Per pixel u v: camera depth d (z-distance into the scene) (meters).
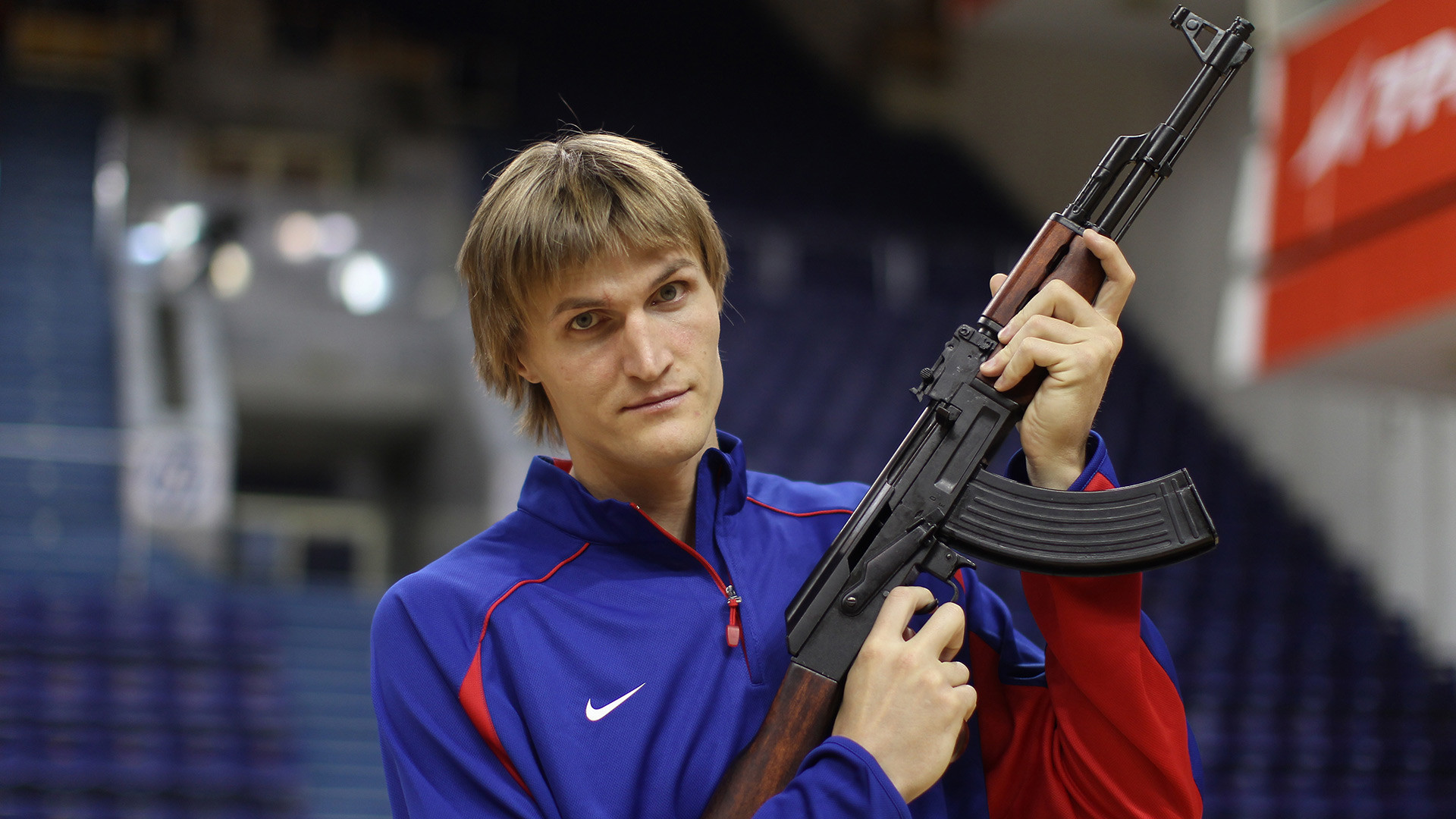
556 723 0.91
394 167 11.45
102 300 9.21
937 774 0.88
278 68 11.59
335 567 9.40
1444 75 3.71
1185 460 8.59
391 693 0.96
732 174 12.16
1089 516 0.92
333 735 5.62
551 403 1.03
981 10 9.82
